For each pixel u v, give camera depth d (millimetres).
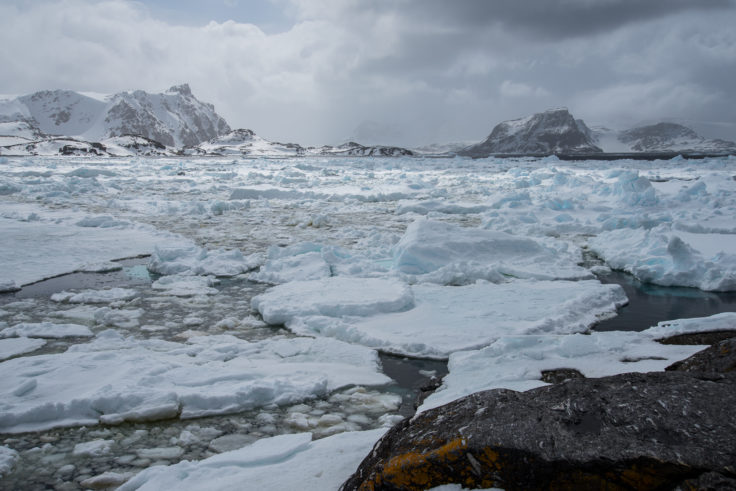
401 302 6125
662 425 1851
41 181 22453
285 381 4051
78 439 3318
